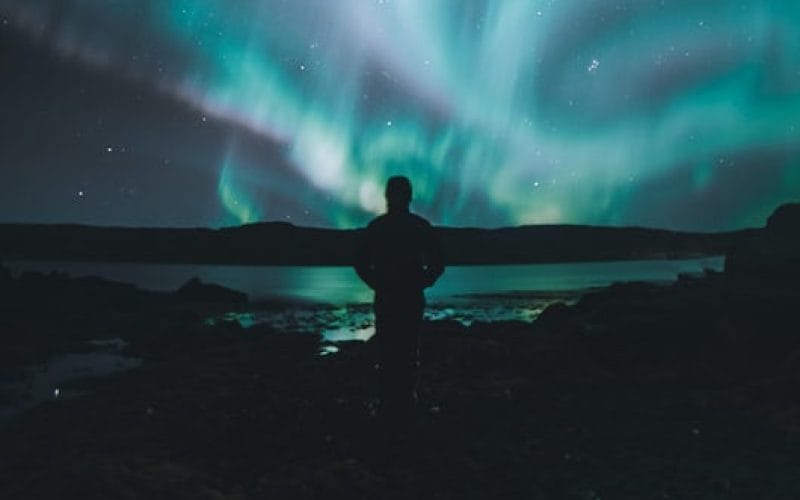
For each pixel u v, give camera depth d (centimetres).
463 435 517
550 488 400
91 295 1712
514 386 699
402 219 505
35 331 1239
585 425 545
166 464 450
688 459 452
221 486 413
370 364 827
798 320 820
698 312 858
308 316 1589
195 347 1090
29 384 785
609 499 381
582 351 839
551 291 2380
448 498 388
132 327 1306
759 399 609
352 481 411
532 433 524
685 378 713
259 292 2417
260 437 516
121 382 773
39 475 421
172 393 683
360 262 500
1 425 576
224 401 635
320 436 513
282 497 388
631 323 846
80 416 593
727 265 1120
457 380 741
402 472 431
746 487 395
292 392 682
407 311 495
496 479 417
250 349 1012
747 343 818
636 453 467
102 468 423
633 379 731
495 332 1075
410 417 496
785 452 460
